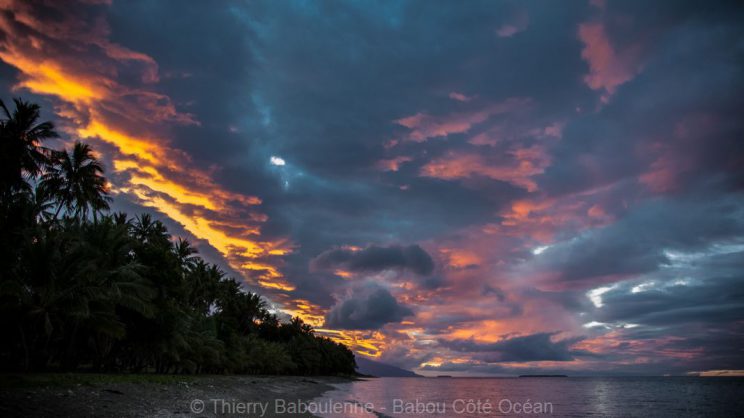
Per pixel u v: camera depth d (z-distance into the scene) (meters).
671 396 74.81
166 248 42.34
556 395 76.88
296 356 99.44
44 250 24.84
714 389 102.38
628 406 54.03
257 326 102.88
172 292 38.03
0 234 24.67
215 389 31.73
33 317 24.48
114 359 37.34
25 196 27.66
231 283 78.38
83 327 28.98
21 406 15.02
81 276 26.08
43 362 28.39
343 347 161.88
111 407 17.62
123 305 31.62
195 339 42.56
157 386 25.98
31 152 34.62
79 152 40.41
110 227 30.55
